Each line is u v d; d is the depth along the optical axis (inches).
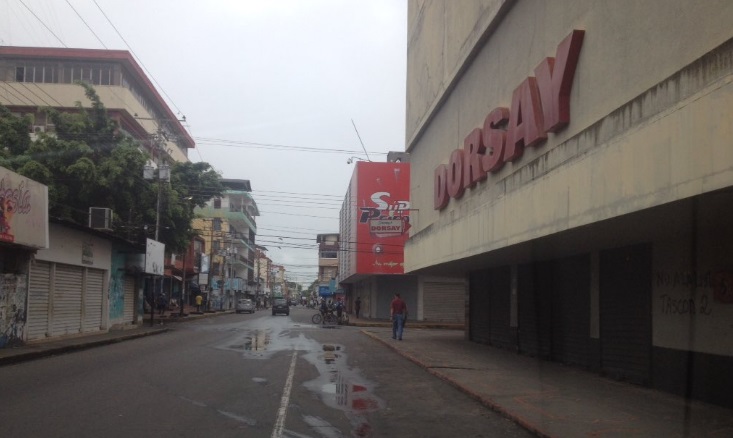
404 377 545.6
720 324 390.6
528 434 322.0
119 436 297.7
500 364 626.5
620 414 357.7
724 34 273.4
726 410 374.0
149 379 495.2
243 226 3326.8
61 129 1237.7
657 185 301.9
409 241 1033.5
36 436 293.9
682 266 430.9
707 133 262.2
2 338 708.0
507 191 541.0
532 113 485.1
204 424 328.8
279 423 336.2
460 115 744.3
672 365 438.6
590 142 378.9
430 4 909.8
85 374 522.6
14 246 721.6
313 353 755.4
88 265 981.8
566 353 624.7
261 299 4488.2
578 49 424.2
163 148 1699.1
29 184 735.1
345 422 346.6
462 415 372.2
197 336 1042.7
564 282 636.1
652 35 334.0
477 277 965.8
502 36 593.3
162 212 1355.8
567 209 410.9
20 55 1771.7
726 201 287.0
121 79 1814.7
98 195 1210.6
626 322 504.7
